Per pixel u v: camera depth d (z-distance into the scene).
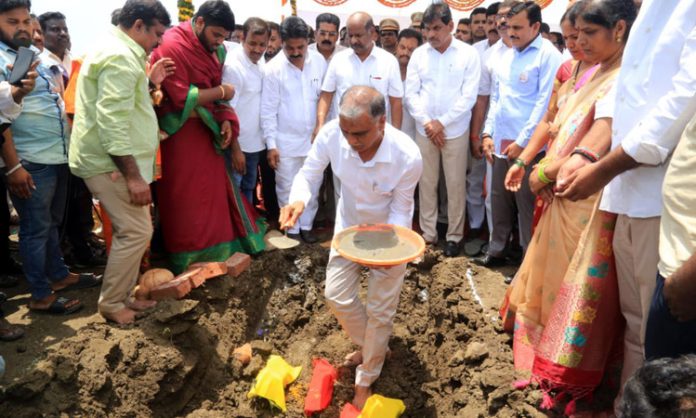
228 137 4.48
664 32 2.38
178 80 4.12
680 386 1.20
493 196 4.88
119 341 3.30
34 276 3.89
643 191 2.51
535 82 4.59
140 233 3.71
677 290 1.97
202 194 4.42
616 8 2.77
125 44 3.49
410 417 3.62
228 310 4.11
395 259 2.83
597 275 2.81
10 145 3.51
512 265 5.05
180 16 4.91
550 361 2.92
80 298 4.20
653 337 2.23
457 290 4.31
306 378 3.88
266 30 5.15
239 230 4.79
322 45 5.90
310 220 5.61
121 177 3.57
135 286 4.18
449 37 5.12
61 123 3.90
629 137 2.38
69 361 3.05
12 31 3.54
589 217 2.97
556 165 3.06
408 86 5.36
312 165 3.52
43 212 3.84
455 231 5.40
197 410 3.36
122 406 3.09
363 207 3.49
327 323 4.44
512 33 4.57
